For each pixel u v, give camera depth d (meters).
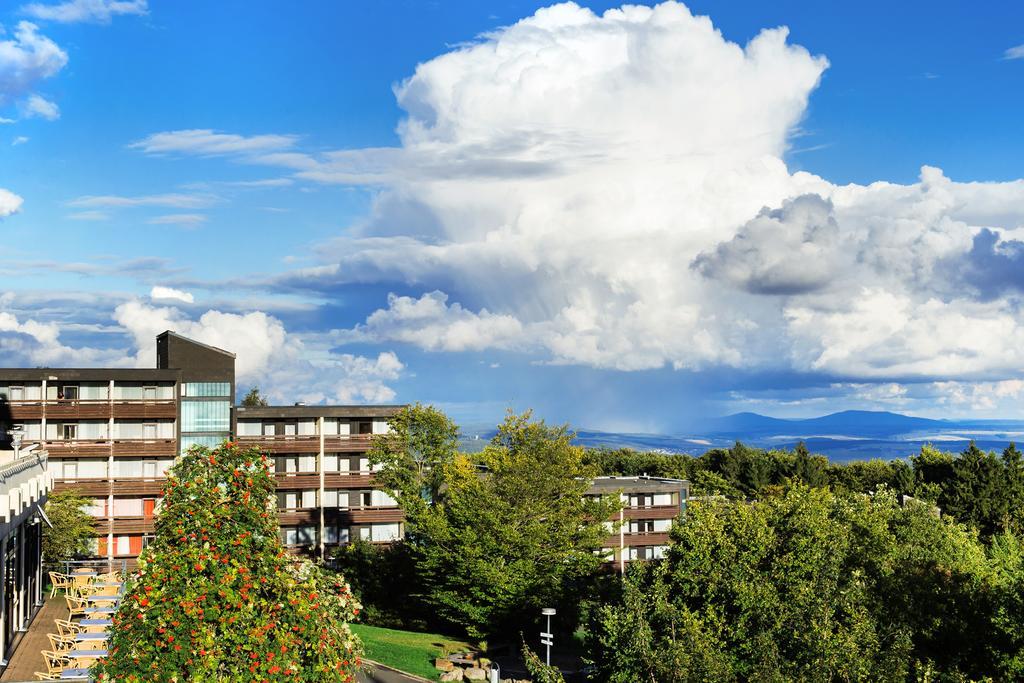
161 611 21.89
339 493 89.62
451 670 54.50
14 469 43.16
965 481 101.69
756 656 37.50
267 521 24.52
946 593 36.69
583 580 67.44
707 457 147.62
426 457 80.50
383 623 70.06
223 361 88.25
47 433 83.94
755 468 135.38
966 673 33.88
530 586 61.19
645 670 38.56
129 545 83.00
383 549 79.25
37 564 53.75
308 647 23.19
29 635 47.19
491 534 61.09
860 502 63.91
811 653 35.12
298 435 89.31
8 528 40.75
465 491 64.75
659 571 43.53
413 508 66.88
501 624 62.62
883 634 35.66
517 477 62.25
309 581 24.20
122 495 83.38
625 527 98.38
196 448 24.97
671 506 100.06
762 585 41.06
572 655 61.62
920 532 60.69
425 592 69.75
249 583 22.77
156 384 87.06
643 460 153.50
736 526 45.31
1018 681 32.78
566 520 63.66
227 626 22.19
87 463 84.56
